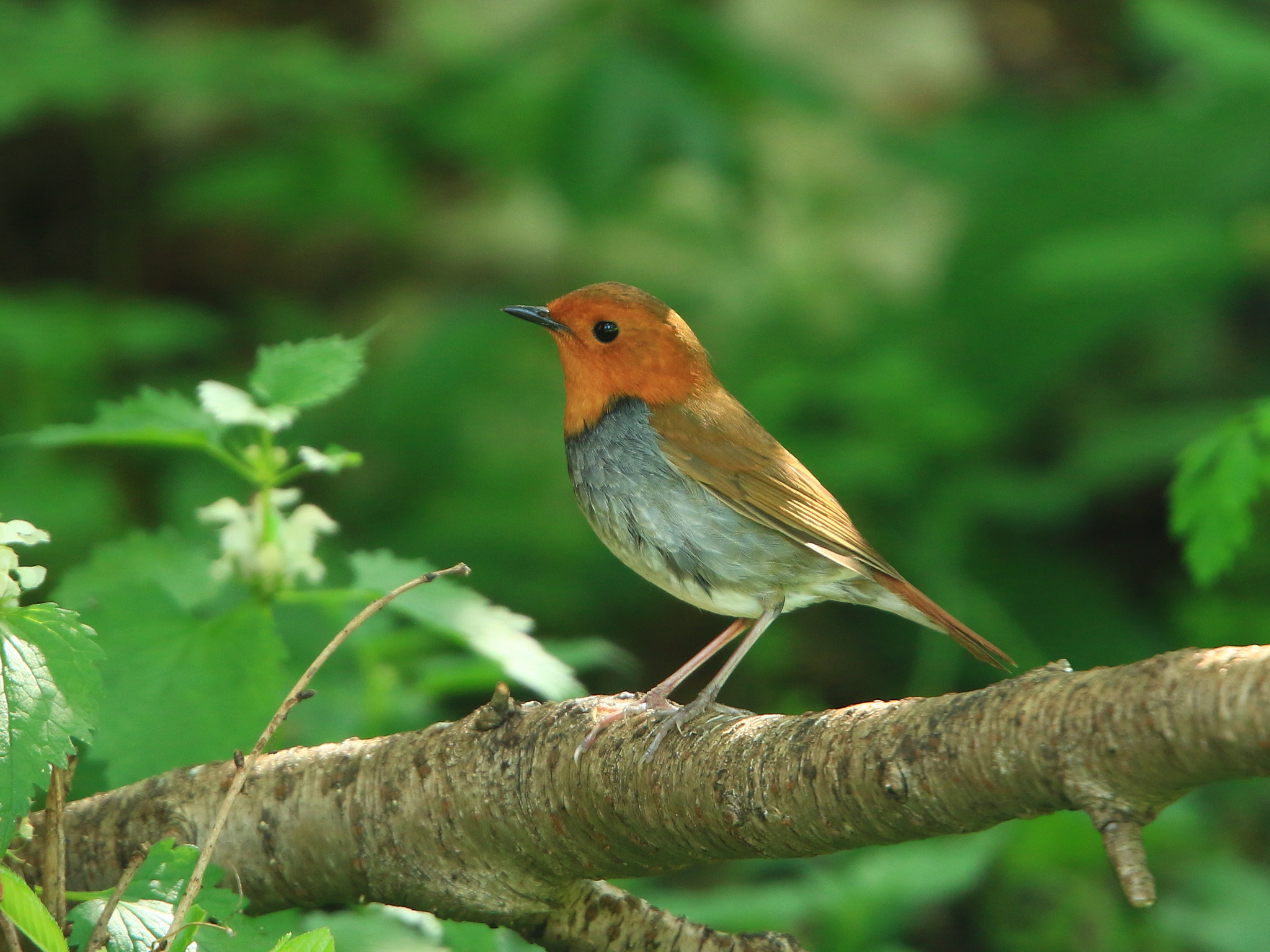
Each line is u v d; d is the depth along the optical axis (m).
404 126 13.98
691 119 11.75
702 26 12.17
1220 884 8.77
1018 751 3.54
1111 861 3.41
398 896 4.92
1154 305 12.43
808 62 15.62
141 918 3.94
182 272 15.12
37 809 5.52
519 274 14.59
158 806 4.93
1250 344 14.03
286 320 14.20
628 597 11.94
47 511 10.78
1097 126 13.34
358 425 12.74
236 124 14.88
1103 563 12.83
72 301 12.65
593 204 11.81
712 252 14.22
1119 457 12.00
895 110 15.71
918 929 9.18
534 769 4.62
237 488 11.41
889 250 14.16
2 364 11.69
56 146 14.98
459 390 12.69
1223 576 10.12
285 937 3.81
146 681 4.86
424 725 7.02
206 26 14.92
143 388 5.29
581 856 4.64
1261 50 11.77
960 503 11.96
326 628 6.93
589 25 12.52
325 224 14.55
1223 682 3.25
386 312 14.39
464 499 12.09
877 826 3.89
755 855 4.27
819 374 12.43
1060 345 12.48
